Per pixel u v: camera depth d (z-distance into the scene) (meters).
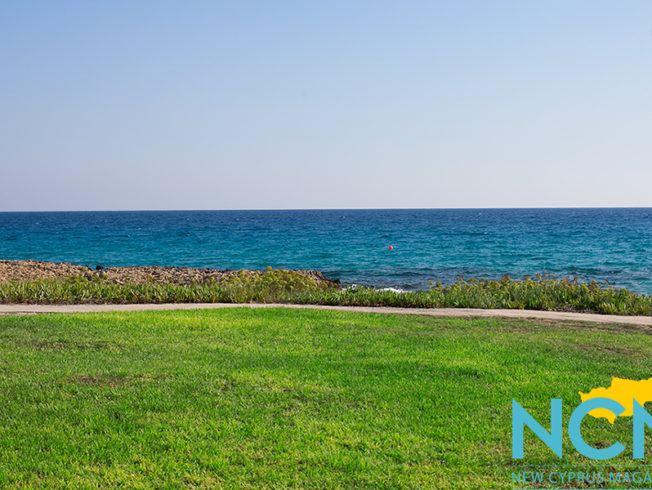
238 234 73.00
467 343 8.98
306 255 42.53
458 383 6.85
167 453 4.98
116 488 4.43
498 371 7.33
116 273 25.38
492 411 6.00
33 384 6.59
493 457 4.99
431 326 10.52
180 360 7.76
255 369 7.34
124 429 5.45
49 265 25.91
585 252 42.91
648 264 34.31
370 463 4.83
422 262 36.88
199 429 5.44
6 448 5.05
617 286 25.19
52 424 5.53
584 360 7.96
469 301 13.98
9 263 25.31
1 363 7.45
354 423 5.62
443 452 5.08
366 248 48.38
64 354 7.99
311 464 4.84
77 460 4.84
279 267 35.22
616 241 55.03
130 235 71.44
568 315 12.52
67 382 6.70
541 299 14.07
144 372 7.12
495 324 10.88
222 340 9.04
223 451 5.01
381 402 6.19
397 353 8.27
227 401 6.15
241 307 12.70
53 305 13.53
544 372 7.29
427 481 4.57
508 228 86.88
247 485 4.48
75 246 52.44
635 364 7.81
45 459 4.86
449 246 49.84
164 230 86.06
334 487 4.47
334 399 6.28
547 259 37.94
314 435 5.34
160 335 9.30
